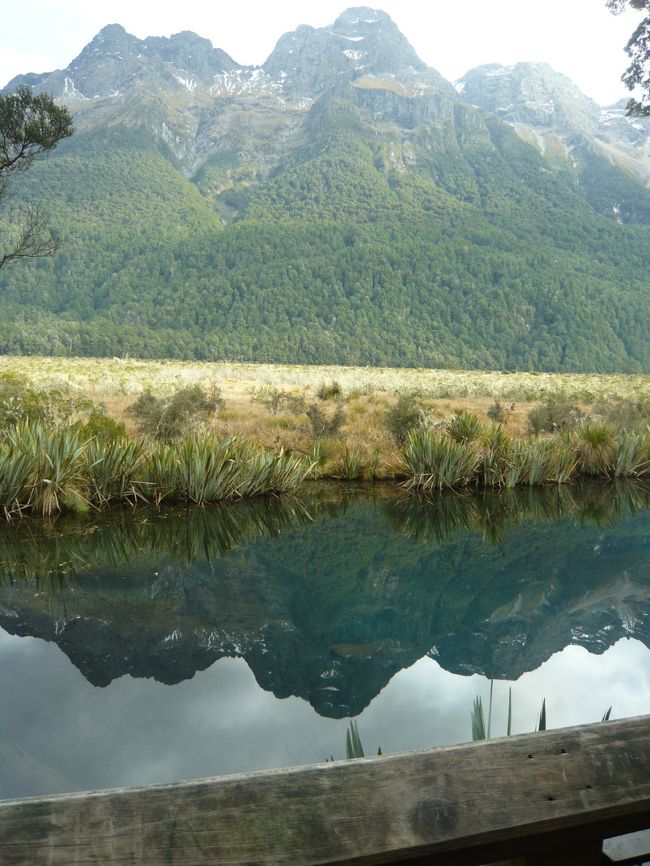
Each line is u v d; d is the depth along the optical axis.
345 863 0.90
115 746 2.80
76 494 7.93
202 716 3.11
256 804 0.92
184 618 4.55
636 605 5.04
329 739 2.89
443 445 9.90
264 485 9.24
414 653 4.05
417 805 0.96
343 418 12.76
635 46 11.97
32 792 2.40
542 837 1.02
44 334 159.88
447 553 6.55
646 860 1.25
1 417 10.45
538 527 7.71
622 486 10.59
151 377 28.92
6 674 3.58
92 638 4.15
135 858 0.86
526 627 4.52
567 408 15.15
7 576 5.46
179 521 7.61
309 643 4.16
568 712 3.21
